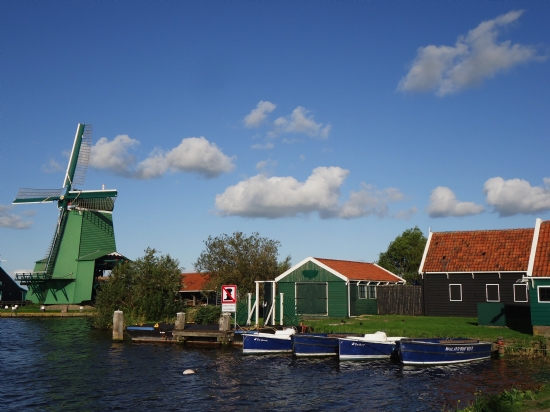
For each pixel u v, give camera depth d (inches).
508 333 1177.4
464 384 818.8
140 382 884.0
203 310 1647.4
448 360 979.3
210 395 785.6
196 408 716.0
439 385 818.2
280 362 1058.7
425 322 1435.8
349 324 1370.6
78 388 845.2
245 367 1007.0
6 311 2790.4
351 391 793.6
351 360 1050.7
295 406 717.3
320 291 1685.5
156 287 1786.4
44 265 3016.7
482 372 904.9
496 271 1566.2
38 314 2687.0
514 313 1429.6
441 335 1159.6
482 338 1109.7
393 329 1243.2
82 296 2913.4
